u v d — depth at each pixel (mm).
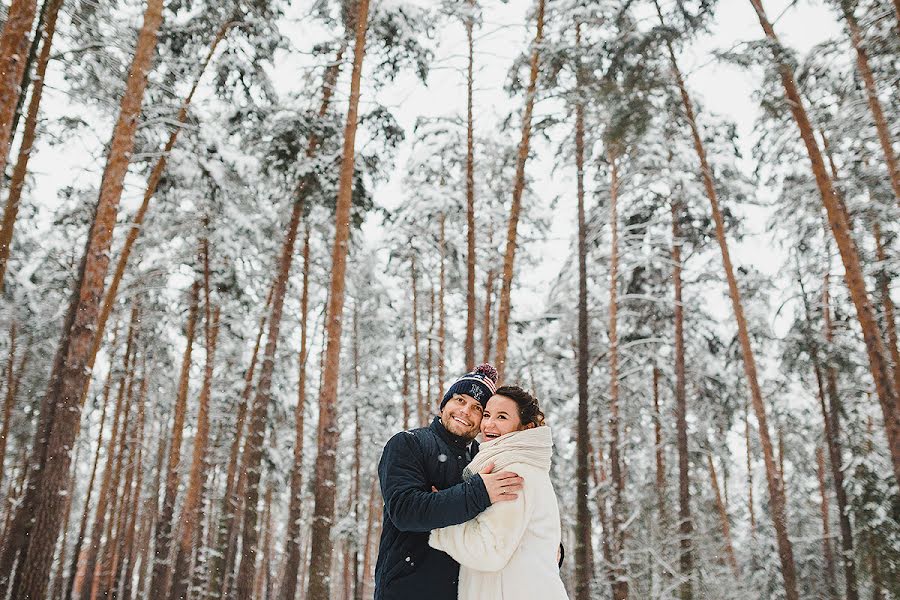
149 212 16047
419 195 17906
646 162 16453
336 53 15633
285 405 24875
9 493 19609
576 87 12773
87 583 26109
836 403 18047
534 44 12883
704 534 15414
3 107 6898
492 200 18359
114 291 13875
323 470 10977
